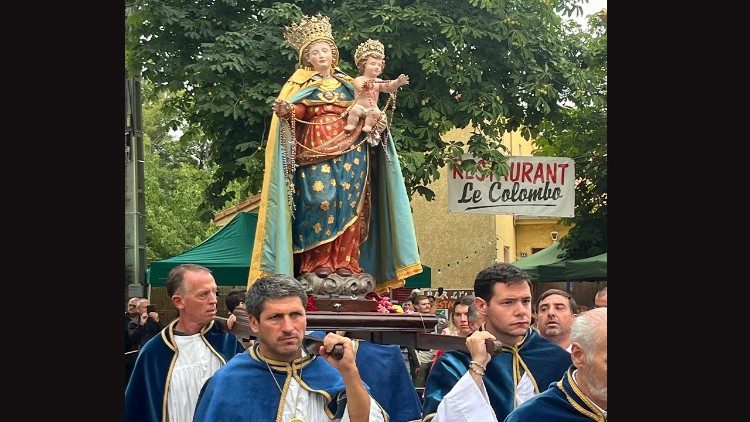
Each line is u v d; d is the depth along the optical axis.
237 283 13.30
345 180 7.60
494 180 15.45
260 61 14.37
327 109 7.65
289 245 7.47
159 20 14.98
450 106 14.92
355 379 5.31
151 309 12.48
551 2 15.96
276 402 5.47
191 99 15.84
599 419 5.18
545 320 7.19
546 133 17.86
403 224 7.80
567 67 15.87
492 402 6.32
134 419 6.94
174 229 30.92
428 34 14.82
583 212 18.84
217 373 5.60
